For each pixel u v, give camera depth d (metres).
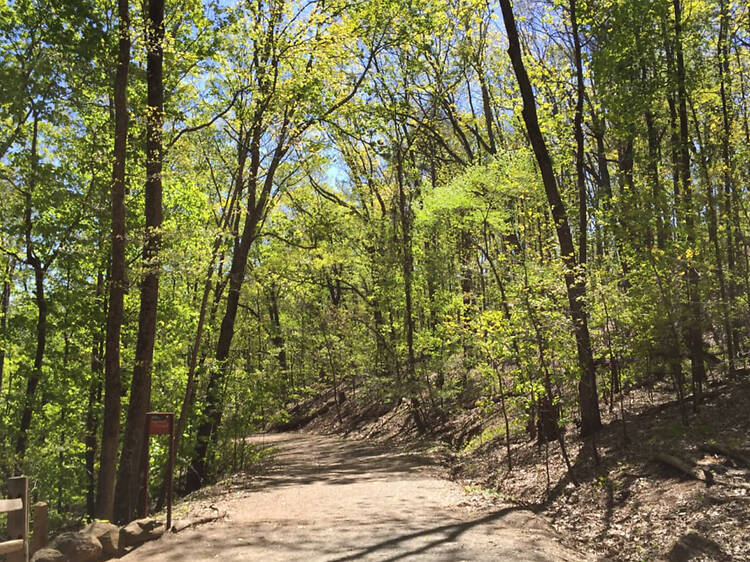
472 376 21.91
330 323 31.75
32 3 14.67
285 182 20.73
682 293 10.84
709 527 7.07
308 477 15.15
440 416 24.38
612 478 9.88
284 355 31.30
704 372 12.45
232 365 18.69
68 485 18.62
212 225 18.33
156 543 7.81
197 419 17.28
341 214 25.81
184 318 19.38
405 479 13.94
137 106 16.39
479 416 20.66
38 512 7.00
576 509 9.58
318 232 21.14
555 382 11.21
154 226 13.44
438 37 21.23
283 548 7.27
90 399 18.84
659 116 16.12
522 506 10.00
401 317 27.39
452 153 21.84
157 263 12.55
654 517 7.97
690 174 13.90
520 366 11.55
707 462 8.70
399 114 21.12
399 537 7.64
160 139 13.98
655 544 7.30
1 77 13.52
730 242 13.59
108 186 17.31
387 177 28.78
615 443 11.32
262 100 16.03
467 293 19.75
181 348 19.44
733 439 9.14
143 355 13.38
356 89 19.16
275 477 15.45
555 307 11.30
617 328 11.68
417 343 23.25
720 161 14.89
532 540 7.41
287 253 22.58
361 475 15.11
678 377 10.92
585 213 13.28
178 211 19.42
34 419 19.66
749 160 13.58
